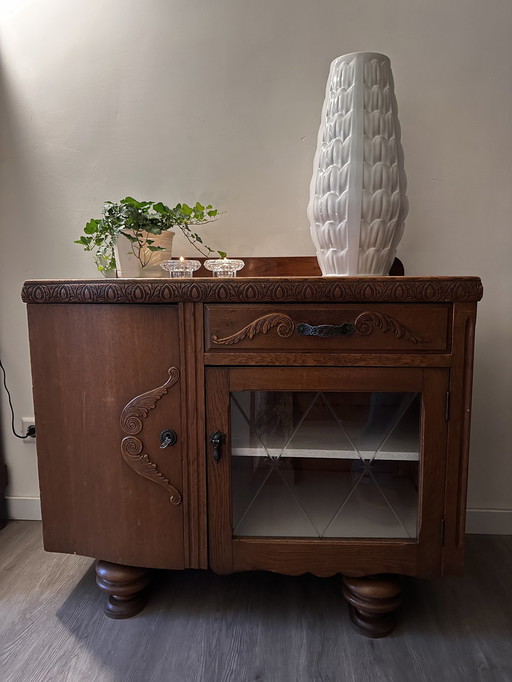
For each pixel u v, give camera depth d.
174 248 1.21
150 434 0.83
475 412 1.20
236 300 0.78
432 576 0.82
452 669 0.79
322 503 0.86
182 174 1.20
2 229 1.25
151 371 0.81
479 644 0.84
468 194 1.14
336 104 0.88
